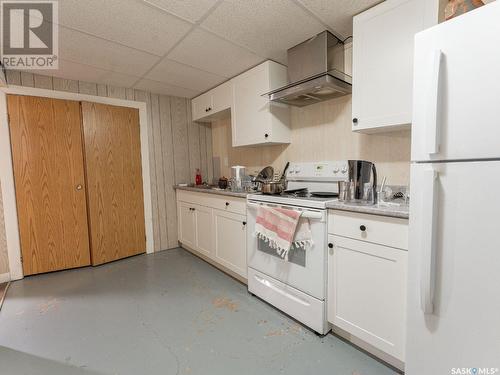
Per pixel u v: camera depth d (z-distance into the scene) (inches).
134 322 70.4
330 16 65.4
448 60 37.4
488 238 35.3
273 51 83.9
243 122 102.1
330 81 69.5
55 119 100.5
